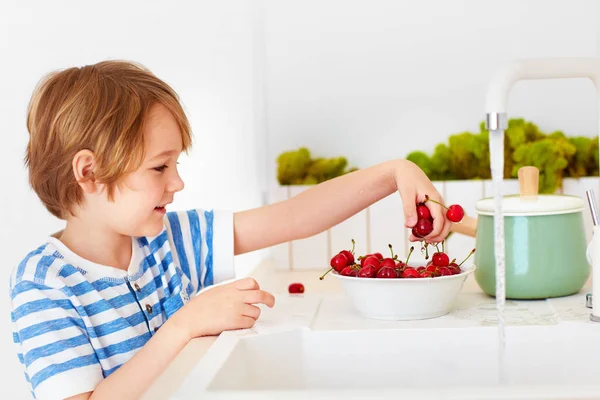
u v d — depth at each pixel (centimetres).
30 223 220
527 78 84
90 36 228
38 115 117
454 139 218
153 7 229
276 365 93
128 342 112
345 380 95
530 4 226
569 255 108
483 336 94
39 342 100
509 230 108
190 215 135
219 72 230
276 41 232
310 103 232
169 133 114
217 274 134
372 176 126
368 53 230
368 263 106
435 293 98
